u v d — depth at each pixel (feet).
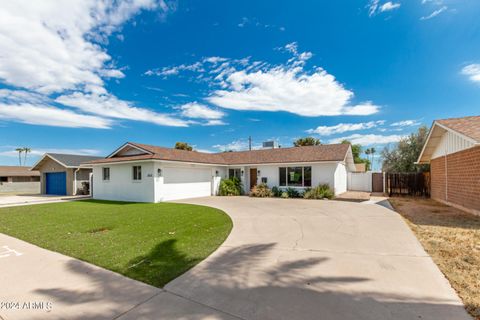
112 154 59.00
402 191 56.24
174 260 15.06
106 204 46.62
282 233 21.80
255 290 11.02
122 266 14.07
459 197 34.53
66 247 17.95
